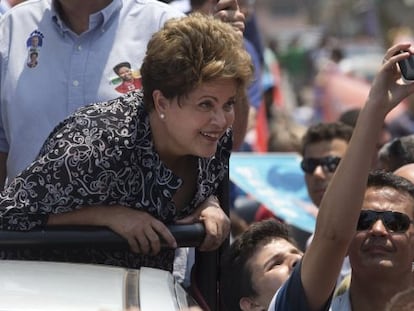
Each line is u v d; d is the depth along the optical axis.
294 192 10.48
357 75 29.39
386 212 6.11
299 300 5.46
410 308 5.02
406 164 8.21
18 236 5.52
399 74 5.41
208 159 5.86
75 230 5.56
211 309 6.01
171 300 4.82
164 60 5.44
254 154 10.94
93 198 5.55
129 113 5.63
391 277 6.14
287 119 14.80
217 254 6.01
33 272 5.00
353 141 5.39
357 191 5.36
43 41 6.65
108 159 5.53
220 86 5.45
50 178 5.52
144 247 5.59
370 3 36.03
